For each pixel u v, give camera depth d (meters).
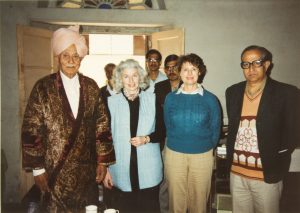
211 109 2.43
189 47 4.06
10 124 3.83
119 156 2.31
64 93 2.08
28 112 2.06
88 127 2.16
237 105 2.23
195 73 2.37
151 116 2.32
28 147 2.05
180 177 2.44
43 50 3.95
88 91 2.15
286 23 4.02
